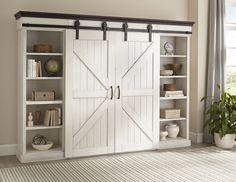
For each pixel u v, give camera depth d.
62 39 5.27
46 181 4.25
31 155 5.08
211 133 6.12
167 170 4.71
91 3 5.81
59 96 5.50
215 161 5.15
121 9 6.02
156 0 6.28
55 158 5.21
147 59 5.66
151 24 5.64
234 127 5.88
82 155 5.33
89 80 5.32
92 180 4.30
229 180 4.32
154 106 5.76
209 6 6.36
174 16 6.44
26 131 5.51
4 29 5.35
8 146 5.45
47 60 5.35
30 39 5.43
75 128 5.28
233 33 6.67
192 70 6.49
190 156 5.42
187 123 6.09
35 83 5.50
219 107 5.94
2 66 5.37
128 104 5.58
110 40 5.39
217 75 6.34
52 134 5.66
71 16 5.13
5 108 5.41
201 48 6.38
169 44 6.08
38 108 5.54
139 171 4.66
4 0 5.34
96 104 5.38
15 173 4.55
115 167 4.84
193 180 4.30
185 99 6.10
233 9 6.66
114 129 5.51
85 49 5.25
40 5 5.52
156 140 5.80
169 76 5.89
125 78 5.54
